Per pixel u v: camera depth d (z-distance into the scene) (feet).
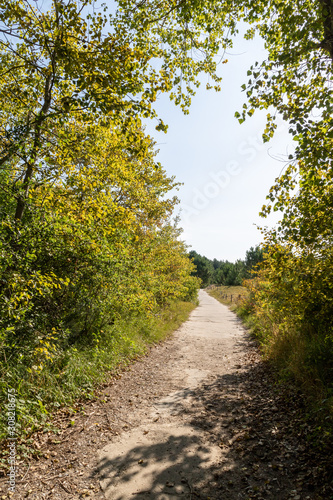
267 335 28.91
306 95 13.96
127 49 12.77
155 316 40.70
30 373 14.80
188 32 18.48
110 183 24.72
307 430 12.27
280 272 19.30
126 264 25.18
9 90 17.21
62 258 17.69
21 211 17.40
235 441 12.68
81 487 9.82
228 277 161.58
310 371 16.38
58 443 12.30
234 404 16.60
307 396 14.80
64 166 18.30
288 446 11.69
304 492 9.16
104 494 9.51
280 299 25.03
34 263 16.38
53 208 18.04
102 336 23.61
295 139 13.57
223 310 75.97
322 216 15.30
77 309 21.45
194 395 18.30
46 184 18.19
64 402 15.15
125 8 16.80
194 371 23.63
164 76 13.92
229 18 17.89
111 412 15.56
